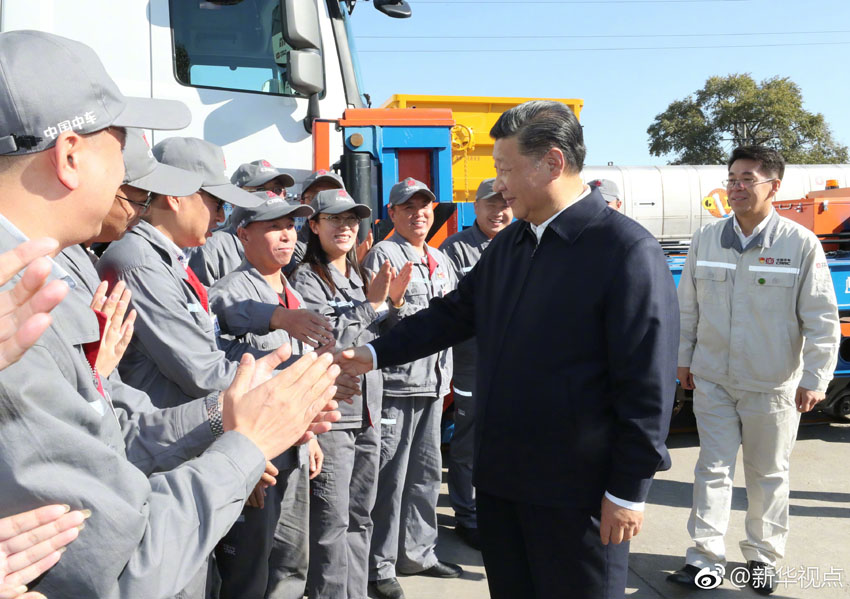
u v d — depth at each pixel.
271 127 3.79
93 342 1.18
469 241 4.03
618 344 1.84
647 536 3.86
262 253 2.58
